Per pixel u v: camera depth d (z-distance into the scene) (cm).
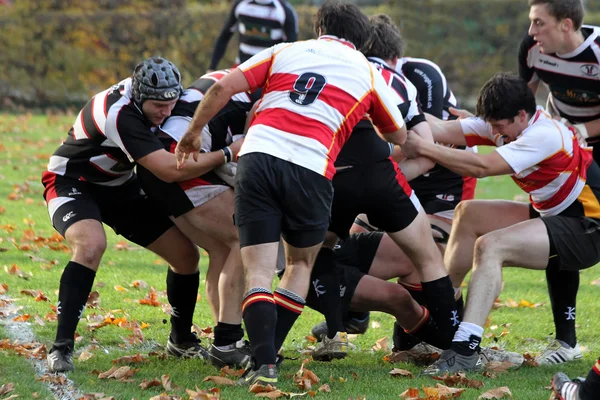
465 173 1717
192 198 1645
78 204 1680
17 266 2464
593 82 2072
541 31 1989
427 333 1786
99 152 1673
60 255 2659
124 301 2223
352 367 1750
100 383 1557
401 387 1577
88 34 6744
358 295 1742
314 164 1493
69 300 1620
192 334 1816
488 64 6894
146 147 1600
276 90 1541
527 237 1691
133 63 6812
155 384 1552
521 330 2127
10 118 6100
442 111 2095
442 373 1650
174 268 1767
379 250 1866
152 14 6762
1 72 6719
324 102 1517
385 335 2052
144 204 1755
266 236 1486
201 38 6781
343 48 1591
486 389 1570
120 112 1599
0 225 2984
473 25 6881
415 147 1731
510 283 2633
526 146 1689
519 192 4347
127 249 2841
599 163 2238
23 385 1497
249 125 1683
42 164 4394
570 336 1856
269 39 4081
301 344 1959
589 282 2658
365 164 1658
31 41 6706
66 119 6219
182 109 1688
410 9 6919
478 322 1666
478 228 1836
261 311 1462
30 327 1925
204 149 1664
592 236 1730
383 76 1739
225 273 1664
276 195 1491
